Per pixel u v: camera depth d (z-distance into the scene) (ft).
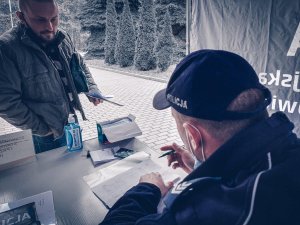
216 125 2.34
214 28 9.22
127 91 28.50
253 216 1.86
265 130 2.18
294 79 7.64
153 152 5.77
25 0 6.41
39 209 3.96
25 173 5.15
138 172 4.93
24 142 5.46
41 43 7.25
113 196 4.30
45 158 5.71
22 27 6.96
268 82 8.20
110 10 51.39
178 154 4.48
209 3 9.14
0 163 5.22
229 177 2.24
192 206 2.23
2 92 6.48
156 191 3.75
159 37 38.99
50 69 7.21
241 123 2.30
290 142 2.22
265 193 1.87
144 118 18.85
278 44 7.74
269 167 2.04
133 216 3.22
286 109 7.98
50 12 6.60
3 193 4.53
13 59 6.61
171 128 16.49
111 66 50.42
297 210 1.85
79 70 7.82
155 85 31.42
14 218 3.74
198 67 2.40
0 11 79.20
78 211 4.00
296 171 1.96
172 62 41.98
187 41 10.35
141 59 41.57
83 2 64.39
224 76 2.34
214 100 2.30
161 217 2.39
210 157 2.27
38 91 7.09
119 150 5.90
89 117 19.80
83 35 99.19
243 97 2.32
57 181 4.84
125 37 46.60
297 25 7.29
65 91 7.83
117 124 6.59
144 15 40.40
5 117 6.89
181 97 2.47
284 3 7.37
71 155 5.82
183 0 46.78
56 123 7.48
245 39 8.43
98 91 8.64
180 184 2.46
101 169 5.16
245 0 8.12
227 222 1.96
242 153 2.15
